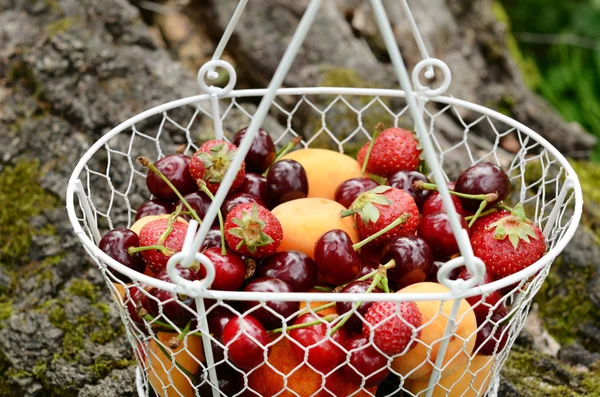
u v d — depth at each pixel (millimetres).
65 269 908
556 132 1236
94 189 950
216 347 684
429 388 691
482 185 735
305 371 688
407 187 757
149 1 1231
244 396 706
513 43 1622
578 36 1712
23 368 845
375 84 1097
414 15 1256
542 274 699
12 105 1015
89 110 994
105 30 1063
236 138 780
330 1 1225
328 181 781
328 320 676
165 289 645
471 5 1307
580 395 833
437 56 1258
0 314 883
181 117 1000
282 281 686
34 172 973
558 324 906
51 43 1027
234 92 796
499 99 1265
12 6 1070
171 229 709
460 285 636
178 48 1222
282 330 656
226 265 684
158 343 683
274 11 1198
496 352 709
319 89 805
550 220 747
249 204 706
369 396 707
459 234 625
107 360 842
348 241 700
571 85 1625
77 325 870
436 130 1073
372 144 787
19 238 932
